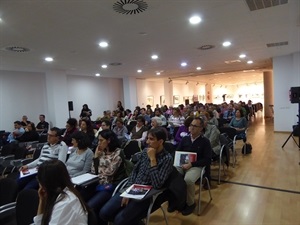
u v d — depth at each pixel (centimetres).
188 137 324
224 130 499
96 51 601
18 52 570
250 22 428
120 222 201
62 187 134
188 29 451
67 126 452
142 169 235
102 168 254
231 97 2317
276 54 775
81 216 131
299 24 450
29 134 636
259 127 1014
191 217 280
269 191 341
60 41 496
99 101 1214
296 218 265
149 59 748
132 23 405
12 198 209
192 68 1008
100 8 338
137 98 1373
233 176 410
